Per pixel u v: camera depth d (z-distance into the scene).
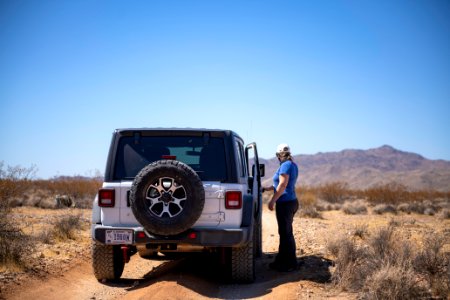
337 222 17.06
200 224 6.35
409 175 187.25
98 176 25.89
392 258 6.54
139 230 6.20
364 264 6.79
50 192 26.22
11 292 5.92
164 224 5.94
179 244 6.29
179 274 7.03
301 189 35.19
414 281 5.76
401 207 25.86
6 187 9.21
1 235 7.55
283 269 7.61
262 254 9.71
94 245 6.76
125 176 6.58
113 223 6.40
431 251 6.75
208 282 6.79
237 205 6.32
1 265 6.86
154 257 9.02
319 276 6.98
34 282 6.45
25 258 7.32
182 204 6.09
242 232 6.25
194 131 6.69
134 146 6.71
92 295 6.27
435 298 5.62
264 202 28.17
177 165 5.97
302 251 9.52
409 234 12.19
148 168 5.98
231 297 6.07
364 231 11.56
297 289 6.25
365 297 5.68
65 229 10.46
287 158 7.67
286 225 7.61
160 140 6.73
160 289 6.11
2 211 8.45
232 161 6.60
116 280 7.08
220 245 6.20
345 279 6.32
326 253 8.84
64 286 6.62
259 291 6.36
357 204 26.28
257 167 9.35
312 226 14.45
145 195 6.00
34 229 11.34
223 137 6.70
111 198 6.38
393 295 5.52
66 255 8.48
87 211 18.84
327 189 34.22
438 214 22.66
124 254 6.50
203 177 6.55
